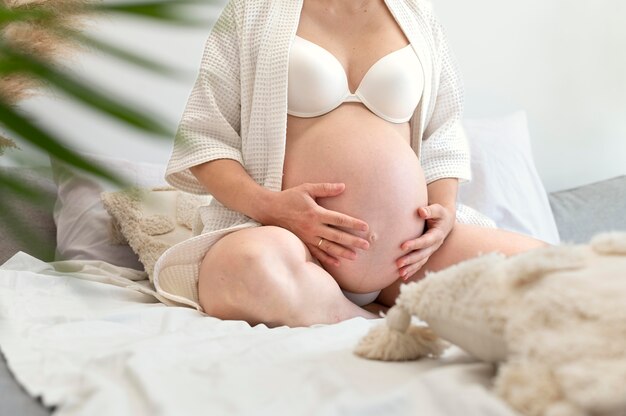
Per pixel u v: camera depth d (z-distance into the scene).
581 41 2.79
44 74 0.30
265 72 1.51
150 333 1.16
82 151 0.33
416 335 0.88
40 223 1.93
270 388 0.77
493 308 0.76
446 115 1.72
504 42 2.71
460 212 1.71
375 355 0.88
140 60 0.33
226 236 1.40
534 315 0.72
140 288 1.54
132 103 0.30
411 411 0.69
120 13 0.32
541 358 0.68
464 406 0.67
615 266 0.73
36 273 1.50
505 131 2.40
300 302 1.31
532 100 2.75
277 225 1.44
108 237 1.89
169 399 0.72
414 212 1.46
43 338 1.05
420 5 1.67
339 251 1.39
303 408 0.71
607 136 2.85
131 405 0.72
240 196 1.46
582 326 0.68
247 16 1.57
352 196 1.42
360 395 0.73
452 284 0.81
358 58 1.56
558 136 2.79
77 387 0.79
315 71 1.49
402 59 1.56
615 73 2.84
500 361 0.79
